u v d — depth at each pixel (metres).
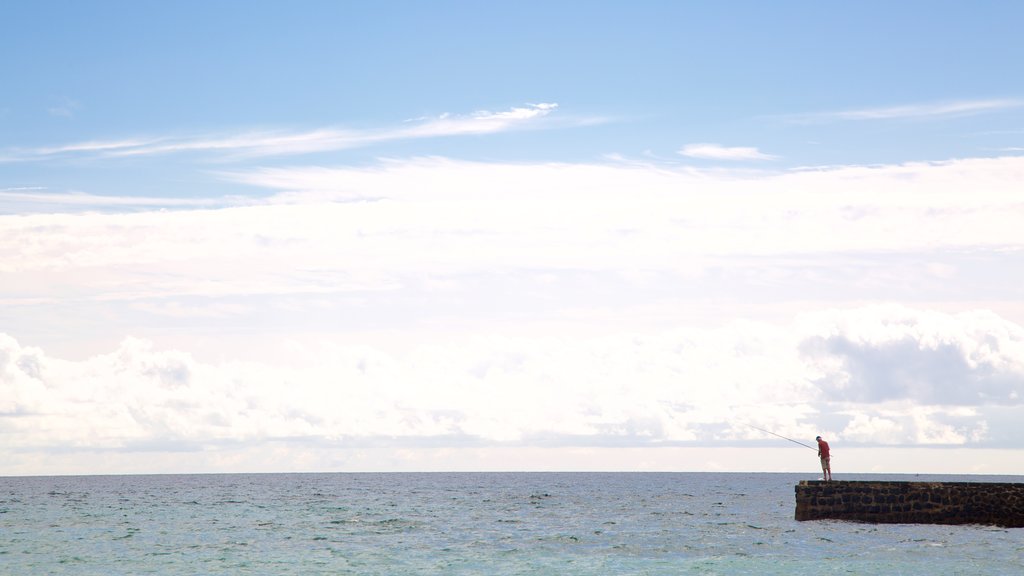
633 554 37.41
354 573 32.81
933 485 41.75
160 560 36.41
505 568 33.81
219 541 43.69
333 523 55.03
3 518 60.44
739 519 56.09
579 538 44.31
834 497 43.19
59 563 35.69
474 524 53.94
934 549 35.56
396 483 162.00
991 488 40.88
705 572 32.06
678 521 54.78
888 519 42.19
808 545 37.59
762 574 31.25
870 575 30.36
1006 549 35.28
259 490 120.62
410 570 33.47
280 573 32.84
